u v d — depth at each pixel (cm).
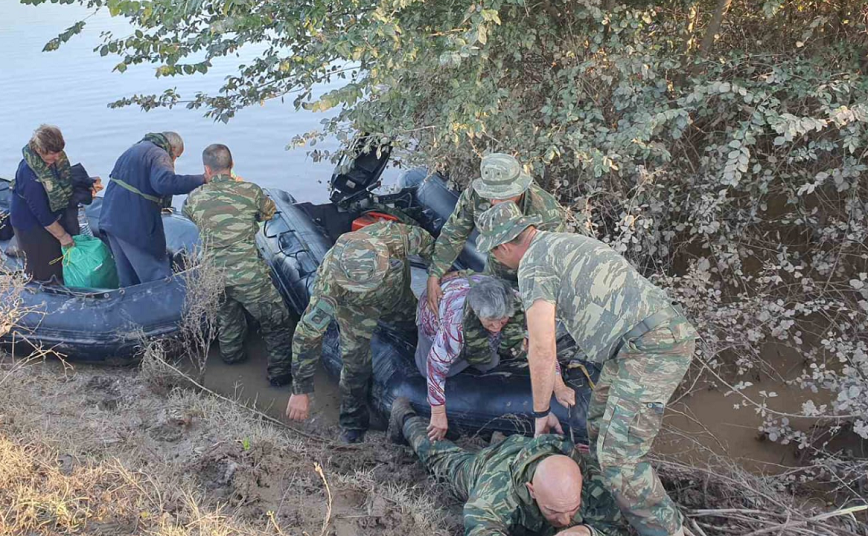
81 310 493
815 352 483
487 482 327
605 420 302
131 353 493
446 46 420
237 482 347
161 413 418
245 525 314
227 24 410
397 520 338
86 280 552
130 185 515
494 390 415
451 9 452
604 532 320
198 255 502
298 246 554
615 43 486
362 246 377
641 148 483
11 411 379
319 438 429
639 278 298
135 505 318
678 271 552
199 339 507
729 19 550
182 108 1091
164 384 468
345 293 395
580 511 330
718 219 527
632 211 512
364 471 389
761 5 538
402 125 507
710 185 492
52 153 524
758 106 446
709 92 449
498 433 407
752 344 495
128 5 396
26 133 998
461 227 411
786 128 419
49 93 1183
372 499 351
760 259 518
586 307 296
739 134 434
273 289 483
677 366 294
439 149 559
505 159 391
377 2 431
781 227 551
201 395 457
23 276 475
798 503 388
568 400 371
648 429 297
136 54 497
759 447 434
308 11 431
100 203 650
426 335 419
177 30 496
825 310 487
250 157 918
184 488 340
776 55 504
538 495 303
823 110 455
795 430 443
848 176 481
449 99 486
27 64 1369
